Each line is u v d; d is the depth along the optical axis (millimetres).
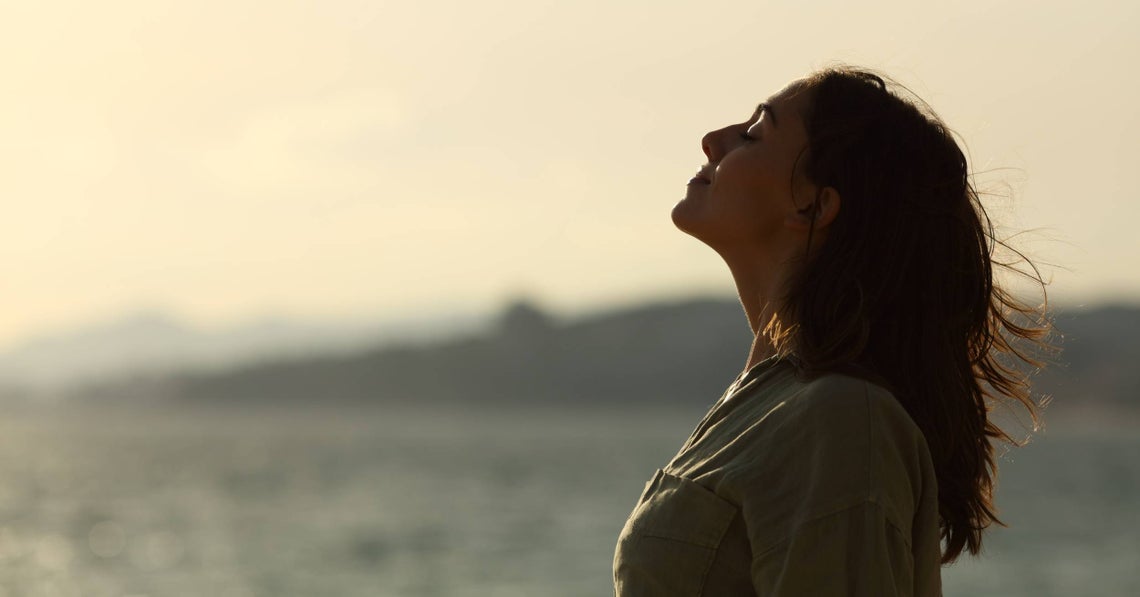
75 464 112812
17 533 51469
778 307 2375
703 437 2324
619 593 2262
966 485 2410
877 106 2377
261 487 81750
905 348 2295
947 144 2414
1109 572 35500
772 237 2451
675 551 2156
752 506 2072
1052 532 48250
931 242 2336
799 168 2391
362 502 67688
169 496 73812
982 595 30938
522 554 42562
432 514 59656
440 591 33844
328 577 37188
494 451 134625
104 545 46875
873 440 2039
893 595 1949
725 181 2479
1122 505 63031
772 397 2236
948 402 2316
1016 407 2691
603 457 122500
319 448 146625
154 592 34812
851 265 2289
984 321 2502
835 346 2203
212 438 183250
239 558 42375
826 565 1966
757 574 2049
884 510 1989
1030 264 2713
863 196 2326
